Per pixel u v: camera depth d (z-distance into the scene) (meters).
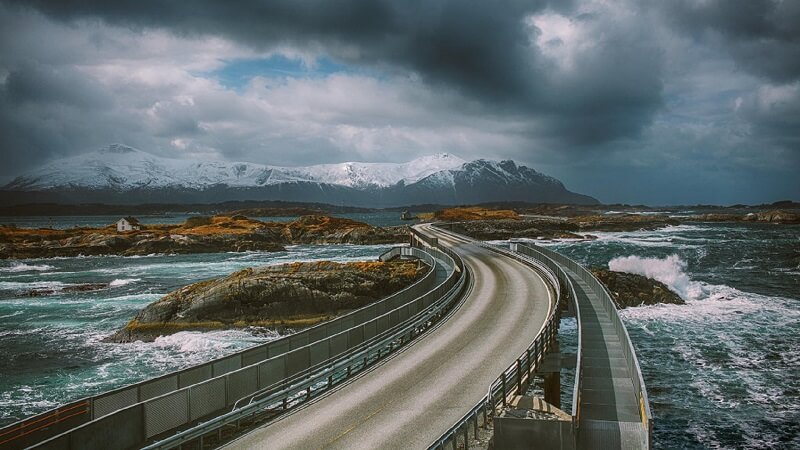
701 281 79.44
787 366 41.88
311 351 25.83
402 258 76.19
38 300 67.25
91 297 69.06
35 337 49.72
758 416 33.59
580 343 26.22
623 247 130.75
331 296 52.19
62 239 132.00
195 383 21.77
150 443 18.41
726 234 173.62
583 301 40.44
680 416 33.72
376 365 28.75
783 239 151.12
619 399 22.25
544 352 29.55
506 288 49.16
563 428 18.42
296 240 154.25
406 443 19.20
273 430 20.62
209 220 165.38
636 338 49.09
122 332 48.47
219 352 44.22
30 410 33.59
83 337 49.69
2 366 41.62
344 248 138.50
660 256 111.81
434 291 41.22
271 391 23.33
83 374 39.97
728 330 51.38
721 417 33.53
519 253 71.88
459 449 18.72
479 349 30.75
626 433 19.39
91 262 109.56
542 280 52.78
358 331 29.64
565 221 191.50
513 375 23.92
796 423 32.59
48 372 40.41
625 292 60.09
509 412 20.47
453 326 36.41
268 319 49.66
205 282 53.78
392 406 22.80
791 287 74.44
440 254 68.69
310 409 22.77
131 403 19.77
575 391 19.92
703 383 38.78
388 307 37.19
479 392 24.11
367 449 18.77
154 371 40.34
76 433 16.19
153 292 72.62
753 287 74.56
